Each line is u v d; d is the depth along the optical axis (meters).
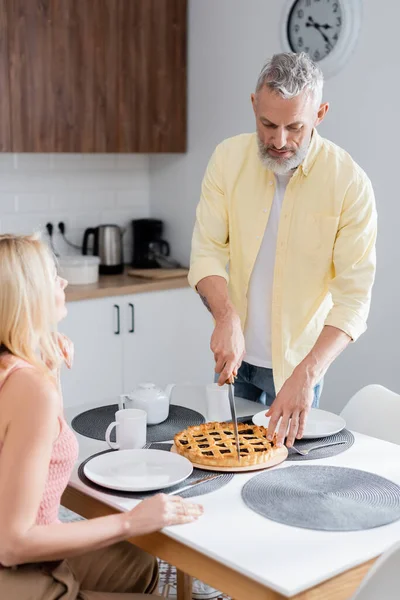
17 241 1.54
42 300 1.53
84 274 3.74
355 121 3.38
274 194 2.33
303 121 2.08
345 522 1.54
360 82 3.34
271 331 2.38
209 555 1.42
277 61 2.09
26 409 1.43
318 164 2.24
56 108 3.61
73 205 4.13
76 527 1.46
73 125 3.68
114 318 3.70
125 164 4.31
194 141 4.09
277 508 1.60
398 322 3.33
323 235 2.24
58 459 1.55
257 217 2.35
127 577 1.83
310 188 2.25
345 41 3.34
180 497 1.62
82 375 3.62
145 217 4.45
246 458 1.80
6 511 1.41
